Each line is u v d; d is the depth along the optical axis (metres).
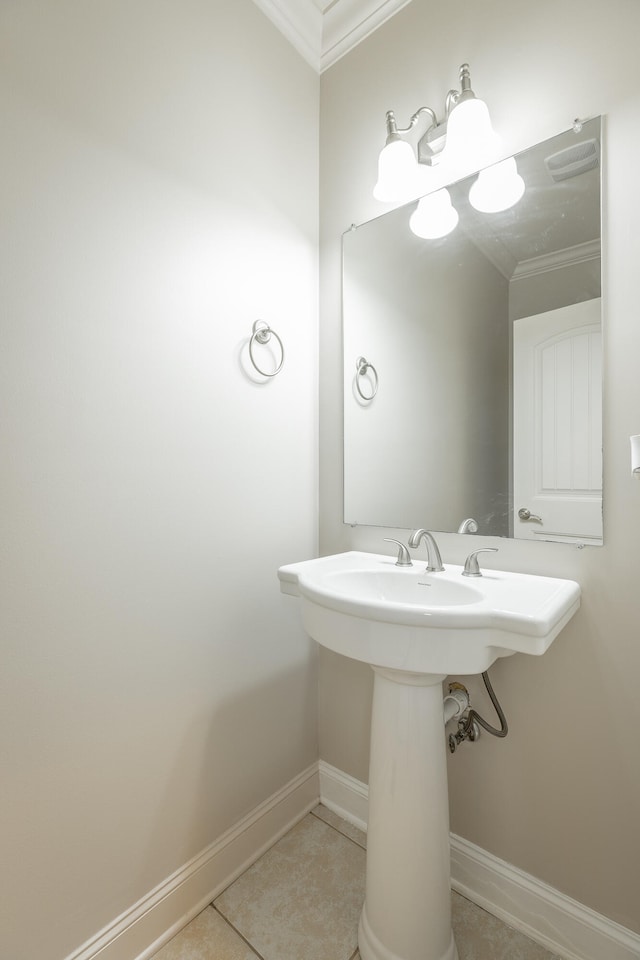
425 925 0.95
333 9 1.42
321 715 1.56
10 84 0.83
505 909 1.13
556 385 1.06
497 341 1.15
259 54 1.34
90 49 0.94
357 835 1.40
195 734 1.17
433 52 1.26
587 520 1.01
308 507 1.52
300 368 1.48
